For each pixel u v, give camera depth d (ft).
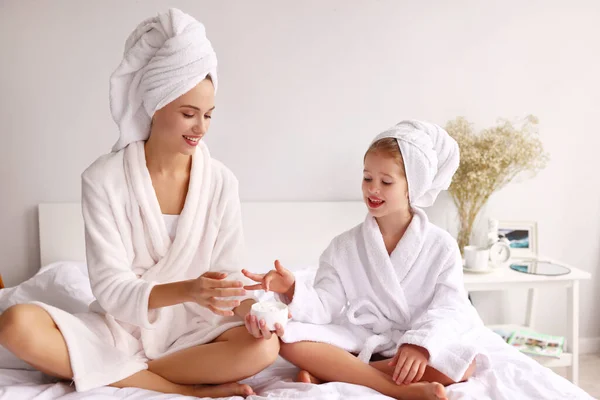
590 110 9.56
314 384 4.42
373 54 9.00
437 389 4.30
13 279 8.62
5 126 8.33
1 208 8.48
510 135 8.70
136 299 4.68
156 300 4.69
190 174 5.25
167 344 5.19
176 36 4.80
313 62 8.88
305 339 4.90
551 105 9.48
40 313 4.41
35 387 4.41
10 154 8.39
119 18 8.36
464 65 9.23
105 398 4.25
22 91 8.30
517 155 8.52
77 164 8.54
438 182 5.65
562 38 9.37
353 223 9.06
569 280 8.14
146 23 5.05
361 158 9.18
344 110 9.05
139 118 5.18
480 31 9.20
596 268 9.87
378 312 5.46
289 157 9.02
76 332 4.54
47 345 4.32
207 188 5.29
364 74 9.02
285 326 4.76
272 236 8.89
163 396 4.33
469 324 5.18
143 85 4.95
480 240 8.80
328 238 9.02
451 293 5.35
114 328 4.98
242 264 5.47
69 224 8.42
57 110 8.41
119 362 4.62
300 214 8.93
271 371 5.18
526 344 8.25
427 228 5.48
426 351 4.66
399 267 5.43
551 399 4.37
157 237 5.13
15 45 8.21
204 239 5.32
